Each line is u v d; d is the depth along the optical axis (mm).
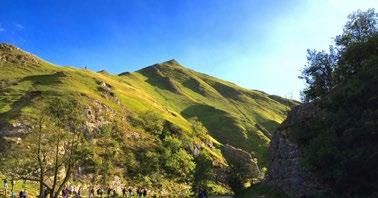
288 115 67875
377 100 47094
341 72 60469
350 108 49219
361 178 45469
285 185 60000
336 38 74562
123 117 137625
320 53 76625
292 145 60781
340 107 50875
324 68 75438
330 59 75562
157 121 147125
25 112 103688
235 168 85812
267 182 65562
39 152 55938
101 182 97250
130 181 105938
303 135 56312
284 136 63562
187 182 119562
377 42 54969
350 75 56938
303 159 49969
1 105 115875
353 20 73875
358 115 47375
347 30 74000
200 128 172625
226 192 116312
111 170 104000
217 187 122375
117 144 118375
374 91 47375
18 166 57812
